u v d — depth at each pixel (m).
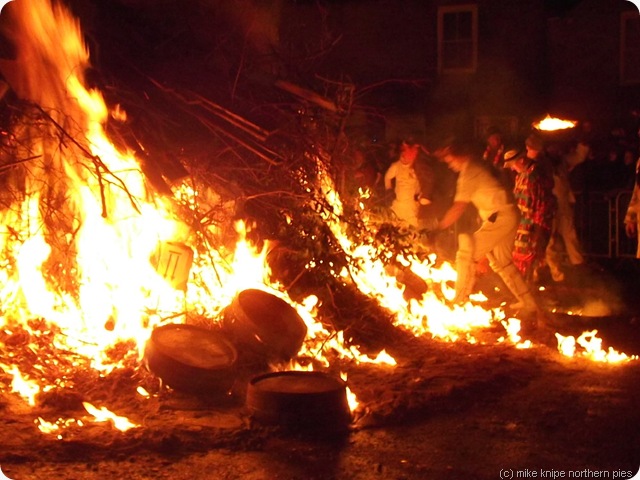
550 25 22.56
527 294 8.29
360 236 7.87
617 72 22.02
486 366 6.72
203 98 7.83
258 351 6.35
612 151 14.70
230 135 7.73
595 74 22.19
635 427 5.54
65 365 6.24
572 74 22.39
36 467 4.67
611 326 8.57
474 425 5.56
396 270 8.41
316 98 8.34
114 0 8.61
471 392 6.13
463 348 7.34
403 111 21.50
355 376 6.43
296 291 7.43
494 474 4.77
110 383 5.96
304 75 8.97
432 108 22.27
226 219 7.73
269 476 4.67
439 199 11.61
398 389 6.12
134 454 4.89
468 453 5.07
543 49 22.55
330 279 7.50
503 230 8.23
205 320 6.85
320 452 5.03
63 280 6.91
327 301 7.48
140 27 8.79
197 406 5.67
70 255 6.90
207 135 7.88
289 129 8.04
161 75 8.16
